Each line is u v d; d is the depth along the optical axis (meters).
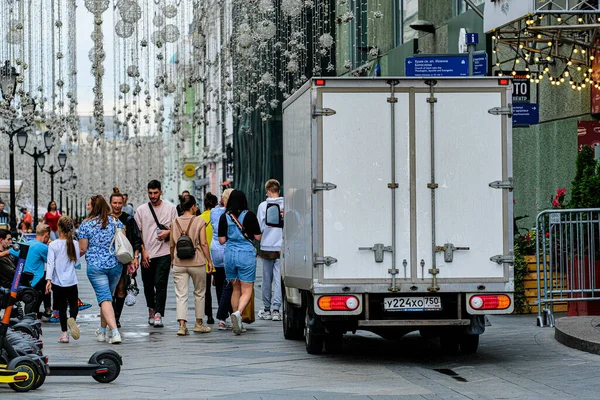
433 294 20.86
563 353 21.97
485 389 17.58
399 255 20.64
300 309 25.34
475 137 20.78
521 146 40.03
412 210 20.66
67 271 25.62
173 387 17.97
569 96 36.09
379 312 20.94
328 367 20.61
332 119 20.61
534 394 16.95
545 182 37.97
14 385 17.42
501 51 39.59
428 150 20.72
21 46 28.09
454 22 43.50
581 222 27.00
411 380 18.75
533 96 38.56
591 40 31.31
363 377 19.16
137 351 23.59
